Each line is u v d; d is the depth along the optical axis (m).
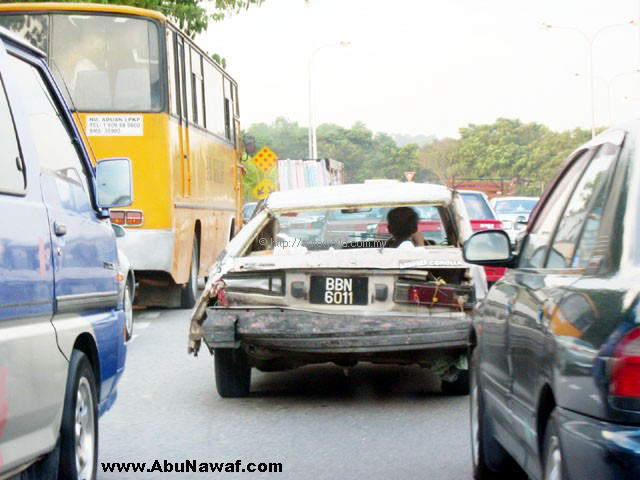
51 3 21.22
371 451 9.73
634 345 5.03
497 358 7.73
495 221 25.86
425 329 11.08
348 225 12.86
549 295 6.28
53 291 6.92
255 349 11.72
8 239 6.12
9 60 6.99
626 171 5.89
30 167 6.82
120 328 8.88
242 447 10.00
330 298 11.33
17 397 6.14
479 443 8.40
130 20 21.38
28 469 6.76
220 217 28.50
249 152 32.47
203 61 25.98
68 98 21.25
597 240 5.91
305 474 8.91
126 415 11.65
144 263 21.39
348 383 13.59
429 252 11.47
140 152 21.33
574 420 5.37
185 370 14.80
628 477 4.97
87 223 8.06
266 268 11.38
